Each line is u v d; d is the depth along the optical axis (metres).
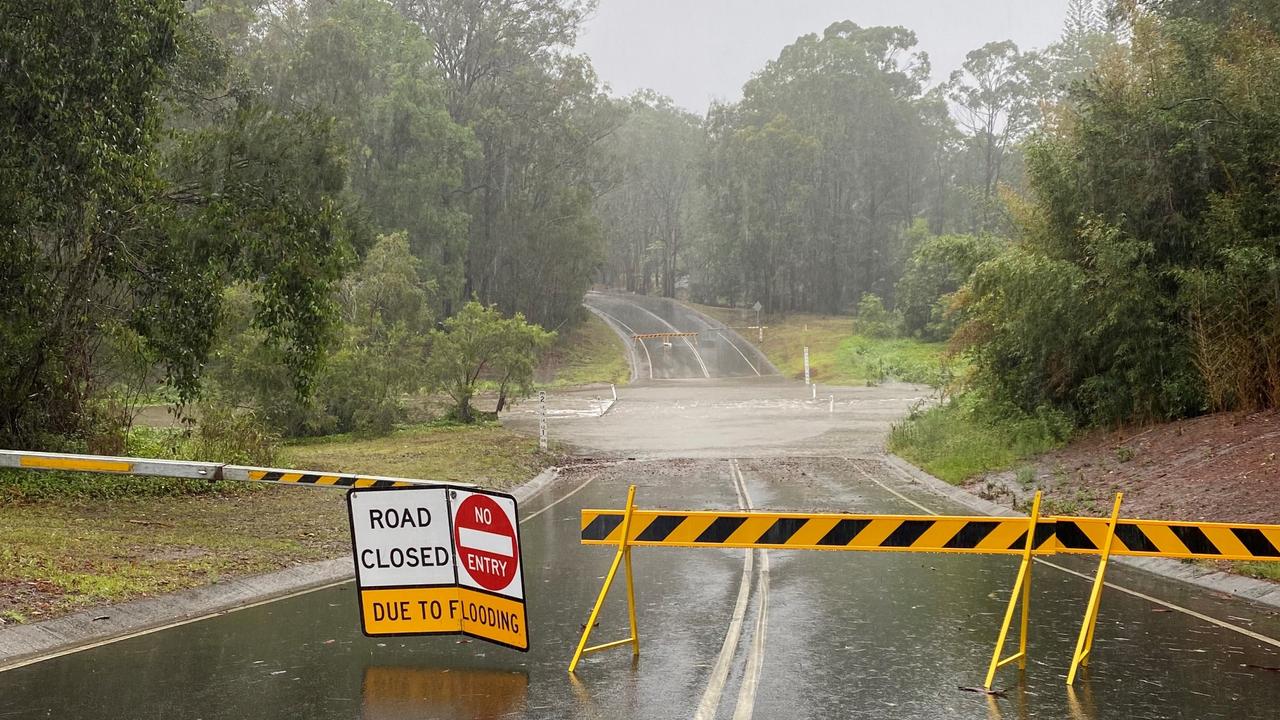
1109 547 7.32
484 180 89.38
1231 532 7.19
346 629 8.54
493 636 7.63
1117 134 21.59
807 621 8.81
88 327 17.81
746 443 30.94
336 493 18.16
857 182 113.56
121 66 15.95
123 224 16.75
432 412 42.50
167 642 8.06
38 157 14.99
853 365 69.00
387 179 70.69
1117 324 21.39
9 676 7.00
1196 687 6.62
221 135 18.11
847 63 110.12
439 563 7.90
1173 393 20.64
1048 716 5.98
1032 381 25.16
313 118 19.02
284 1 70.75
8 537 11.43
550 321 91.31
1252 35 21.16
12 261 15.30
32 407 17.38
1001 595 10.04
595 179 94.19
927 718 5.95
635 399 52.72
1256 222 19.67
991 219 91.75
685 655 7.58
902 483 21.31
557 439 32.81
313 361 18.14
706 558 12.46
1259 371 19.17
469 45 88.31
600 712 6.08
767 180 102.19
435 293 70.06
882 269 116.25
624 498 19.17
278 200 17.83
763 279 109.25
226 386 30.08
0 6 14.71
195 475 11.43
